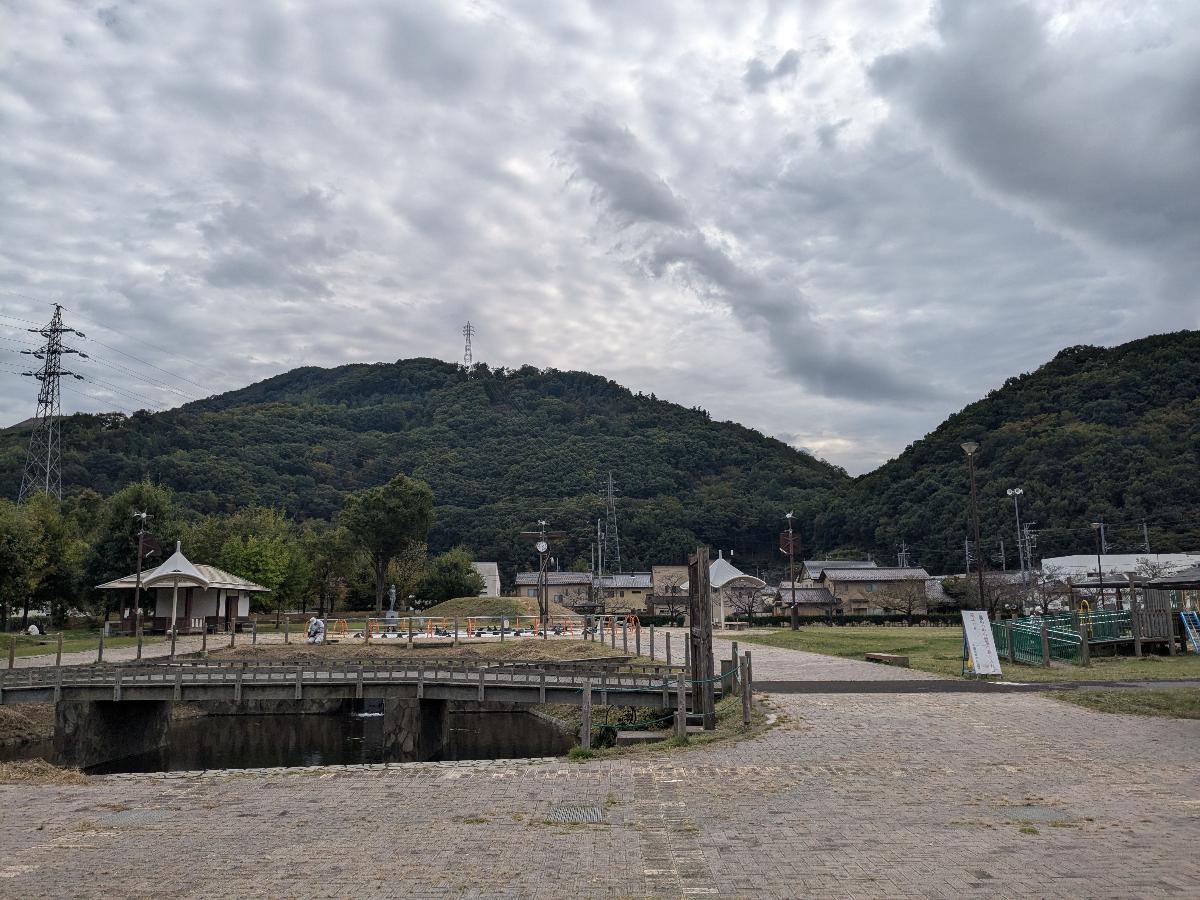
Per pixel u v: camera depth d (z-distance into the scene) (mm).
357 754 33062
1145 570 72250
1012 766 13289
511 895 7750
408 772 14156
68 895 8000
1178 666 27297
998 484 105938
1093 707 18953
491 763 14844
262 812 11484
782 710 19469
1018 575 83500
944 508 110188
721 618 61812
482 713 43125
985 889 7570
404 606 86312
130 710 32688
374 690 29641
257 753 33438
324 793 12633
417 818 10914
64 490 103875
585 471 154125
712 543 134375
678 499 148000
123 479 116125
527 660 34906
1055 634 29938
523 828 10242
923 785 12148
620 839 9641
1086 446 101875
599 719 32688
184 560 56281
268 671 30031
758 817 10531
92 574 62094
